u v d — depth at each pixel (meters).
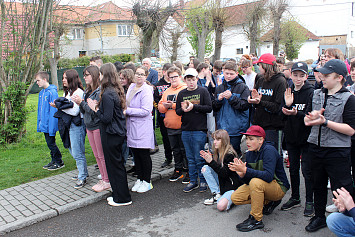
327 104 3.10
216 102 4.78
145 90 4.57
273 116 4.22
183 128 4.69
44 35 7.87
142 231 3.63
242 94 4.60
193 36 24.91
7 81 7.62
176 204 4.35
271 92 4.21
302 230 3.46
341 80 3.03
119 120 4.16
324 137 3.08
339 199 2.54
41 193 4.71
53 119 5.62
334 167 3.08
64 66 25.48
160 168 5.76
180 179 5.36
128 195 4.38
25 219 3.90
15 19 7.50
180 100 4.69
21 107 7.70
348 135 3.00
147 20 11.36
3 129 7.41
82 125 4.88
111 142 4.15
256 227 3.52
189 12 14.17
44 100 5.64
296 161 3.89
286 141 3.90
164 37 12.73
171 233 3.55
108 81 4.07
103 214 4.12
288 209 3.98
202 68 5.80
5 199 4.53
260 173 3.50
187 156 4.78
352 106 2.93
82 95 4.82
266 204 3.89
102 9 10.52
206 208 4.19
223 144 4.08
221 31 19.97
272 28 24.91
